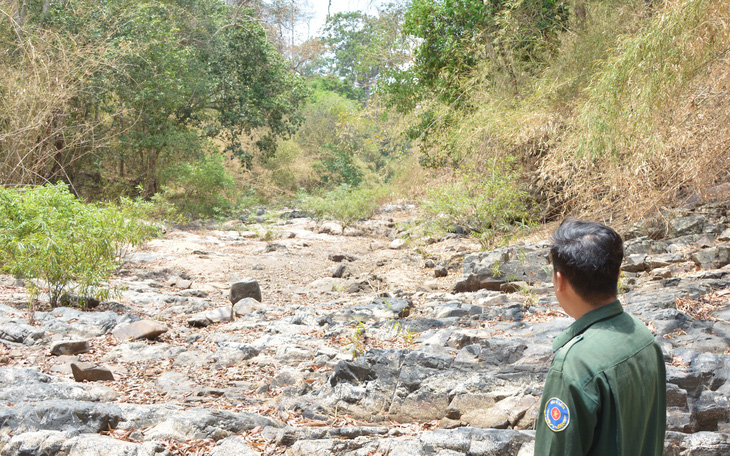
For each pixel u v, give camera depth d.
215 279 11.16
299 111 26.97
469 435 3.34
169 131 20.38
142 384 4.90
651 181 7.71
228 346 5.91
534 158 12.32
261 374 5.16
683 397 3.63
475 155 12.88
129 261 11.93
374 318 6.77
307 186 31.55
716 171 7.61
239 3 25.73
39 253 7.27
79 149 18.62
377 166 37.88
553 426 1.57
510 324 5.64
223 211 20.73
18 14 16.50
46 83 14.48
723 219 8.62
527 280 8.30
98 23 17.86
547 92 11.59
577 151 8.01
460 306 6.83
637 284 6.98
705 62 6.19
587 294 1.71
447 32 14.88
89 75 17.00
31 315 6.78
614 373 1.57
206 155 23.44
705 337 4.63
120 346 5.97
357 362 4.40
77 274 7.65
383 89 16.62
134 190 21.81
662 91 6.37
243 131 29.22
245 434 3.72
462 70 15.23
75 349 5.76
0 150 13.98
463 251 12.45
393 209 22.19
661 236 8.73
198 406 4.32
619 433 1.53
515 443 3.28
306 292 9.94
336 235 17.86
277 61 24.47
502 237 10.97
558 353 1.67
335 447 3.41
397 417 4.06
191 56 21.23
